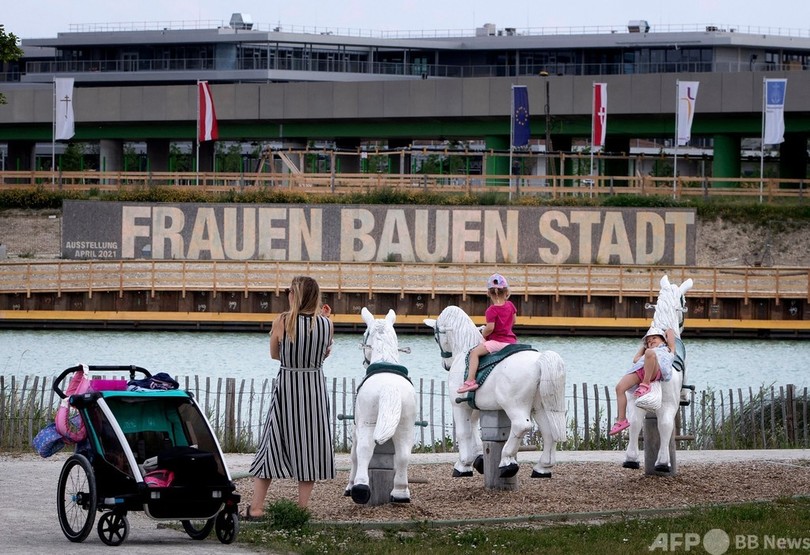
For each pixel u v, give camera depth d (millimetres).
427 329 65312
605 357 55031
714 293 65062
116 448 16016
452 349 21109
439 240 73625
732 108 90188
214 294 66375
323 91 97000
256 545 16062
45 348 56969
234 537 16062
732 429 29250
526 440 28156
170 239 74500
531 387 19609
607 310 65438
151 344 59250
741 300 65312
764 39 153875
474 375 19875
